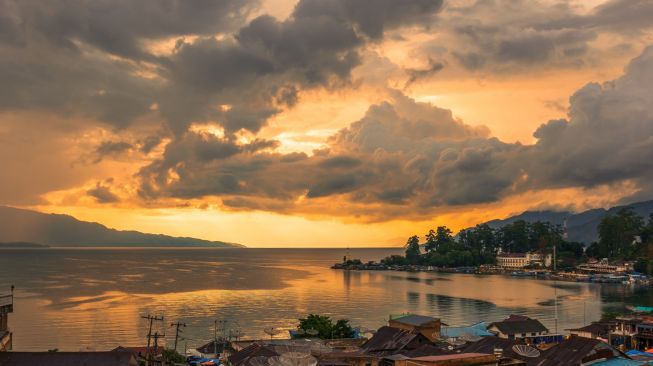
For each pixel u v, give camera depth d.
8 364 60.78
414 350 89.44
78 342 140.12
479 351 85.88
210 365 95.62
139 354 90.00
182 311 194.38
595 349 74.31
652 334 110.12
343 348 102.31
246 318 180.75
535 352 79.44
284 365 67.88
